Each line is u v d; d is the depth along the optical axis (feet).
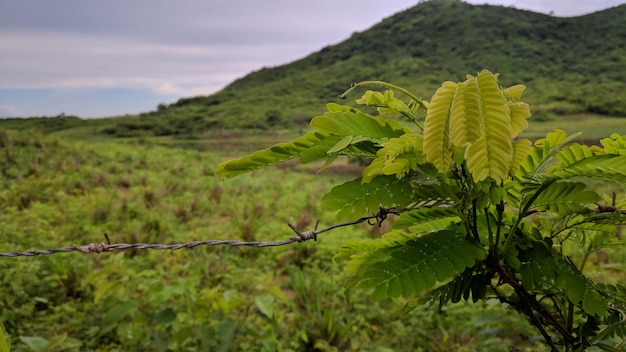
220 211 33.12
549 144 4.10
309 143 3.64
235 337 10.66
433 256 3.46
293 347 13.60
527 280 3.67
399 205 3.64
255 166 3.65
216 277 18.08
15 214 25.98
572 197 3.56
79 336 13.42
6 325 13.35
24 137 55.98
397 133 3.78
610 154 3.46
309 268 20.86
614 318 4.14
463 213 3.68
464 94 2.93
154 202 33.12
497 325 13.08
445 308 14.97
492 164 2.83
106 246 5.55
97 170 45.32
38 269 17.47
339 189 3.63
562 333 4.04
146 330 12.08
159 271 18.33
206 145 97.19
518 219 3.74
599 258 16.26
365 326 15.06
